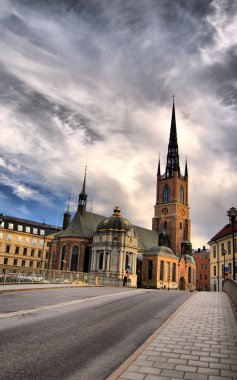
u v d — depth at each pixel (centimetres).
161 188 12006
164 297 3175
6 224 11156
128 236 8031
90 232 8644
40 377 845
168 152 12475
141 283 9156
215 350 1141
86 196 9156
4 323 1445
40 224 12825
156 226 11638
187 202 12075
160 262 9194
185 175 12344
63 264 8362
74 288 3994
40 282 4384
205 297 3180
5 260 10925
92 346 1159
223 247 7556
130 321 1667
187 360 1020
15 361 955
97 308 2081
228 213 3897
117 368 932
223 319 1777
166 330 1462
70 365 948
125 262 7875
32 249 11681
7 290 2944
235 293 2264
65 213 11038
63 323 1513
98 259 7994
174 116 13100
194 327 1541
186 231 11694
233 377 879
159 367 946
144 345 1182
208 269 14662
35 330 1341
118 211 8369
